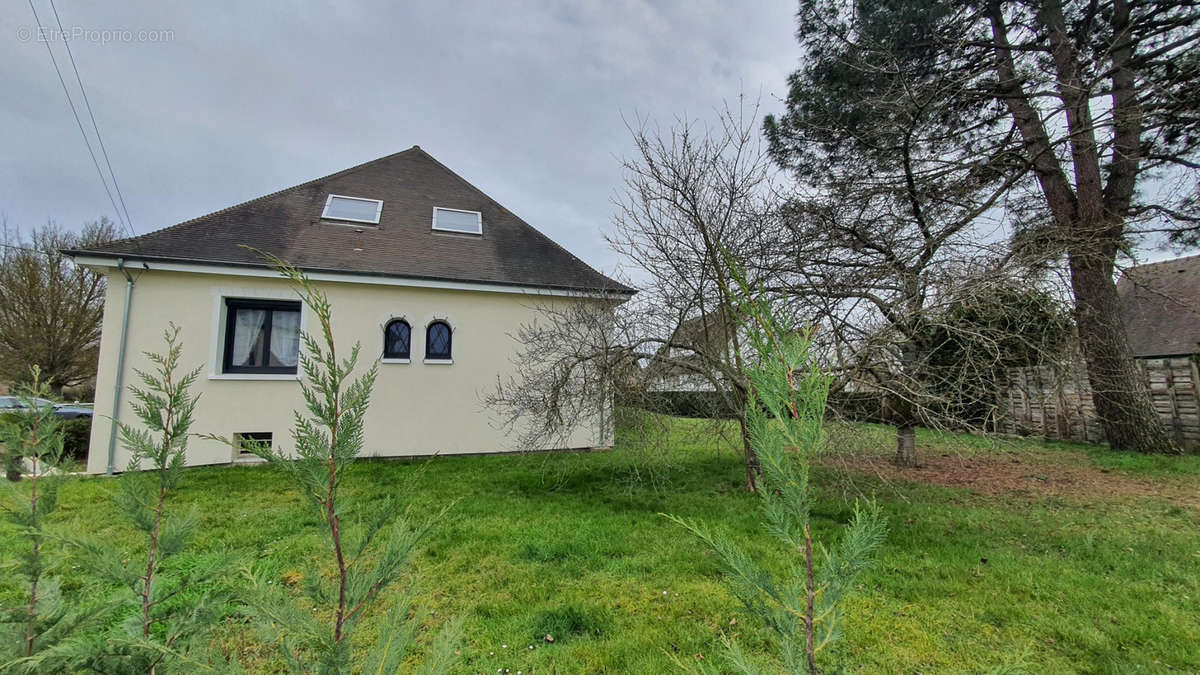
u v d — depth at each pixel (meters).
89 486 6.42
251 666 2.57
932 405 5.22
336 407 1.35
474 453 9.29
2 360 15.14
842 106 8.91
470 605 3.29
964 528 4.80
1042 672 2.53
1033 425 10.61
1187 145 8.59
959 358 5.39
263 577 1.59
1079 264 7.84
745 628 2.93
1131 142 8.41
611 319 6.37
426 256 9.77
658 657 2.66
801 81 9.66
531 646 2.81
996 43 8.39
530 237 11.62
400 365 9.03
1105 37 8.00
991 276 4.91
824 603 1.25
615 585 3.56
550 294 9.24
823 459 5.78
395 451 8.86
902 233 6.75
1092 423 9.70
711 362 5.94
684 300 5.96
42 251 16.16
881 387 4.99
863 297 5.50
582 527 4.91
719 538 1.37
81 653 1.27
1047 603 3.23
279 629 1.29
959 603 3.23
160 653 1.35
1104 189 8.89
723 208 5.80
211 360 8.05
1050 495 6.05
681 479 7.27
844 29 8.57
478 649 2.78
